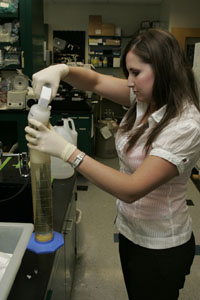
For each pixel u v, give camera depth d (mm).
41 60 4031
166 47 910
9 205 1158
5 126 3889
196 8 5383
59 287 1239
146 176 886
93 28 6211
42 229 1019
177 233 1133
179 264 1148
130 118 1236
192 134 915
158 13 6598
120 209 1249
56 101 3420
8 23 3453
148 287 1190
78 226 2637
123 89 1347
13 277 703
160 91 950
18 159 1393
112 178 872
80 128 3488
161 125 955
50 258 981
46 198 1003
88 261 2201
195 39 5543
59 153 888
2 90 3623
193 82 992
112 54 6309
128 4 6539
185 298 1883
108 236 2504
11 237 922
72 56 6352
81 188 3428
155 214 1114
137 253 1184
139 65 942
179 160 899
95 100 4273
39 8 3785
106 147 4410
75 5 6582
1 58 3482
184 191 1140
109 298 1881
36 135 880
